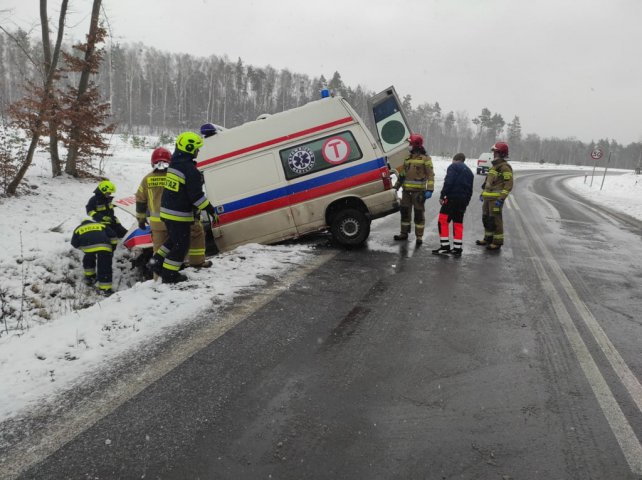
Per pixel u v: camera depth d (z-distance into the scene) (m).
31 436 2.71
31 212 9.05
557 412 3.01
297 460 2.52
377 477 2.40
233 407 3.02
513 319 4.68
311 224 7.51
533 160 131.12
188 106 82.94
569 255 7.82
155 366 3.54
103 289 7.29
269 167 7.43
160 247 5.87
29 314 6.25
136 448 2.61
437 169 33.53
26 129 10.08
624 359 3.83
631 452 2.62
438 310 4.88
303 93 104.94
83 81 12.21
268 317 4.55
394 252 7.44
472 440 2.71
